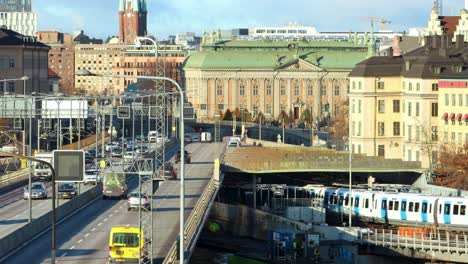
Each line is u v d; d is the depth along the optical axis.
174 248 118.81
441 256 175.75
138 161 172.00
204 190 182.88
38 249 133.38
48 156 159.75
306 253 186.62
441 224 192.62
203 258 186.38
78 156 125.31
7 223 156.62
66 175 125.25
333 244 187.12
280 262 184.50
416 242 178.12
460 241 178.12
